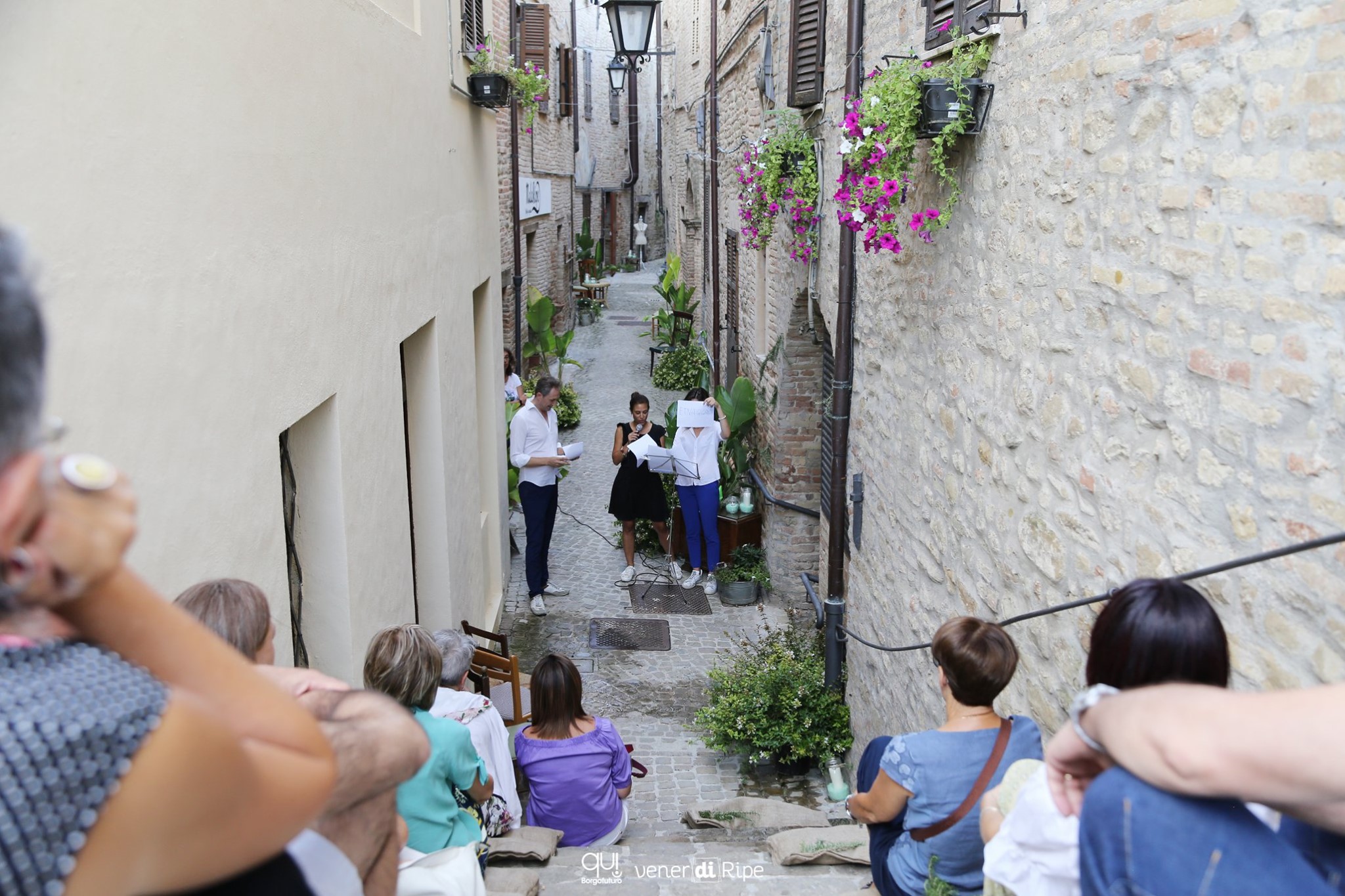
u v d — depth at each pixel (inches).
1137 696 50.6
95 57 87.0
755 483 413.4
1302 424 88.0
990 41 162.7
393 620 192.7
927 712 197.0
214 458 111.8
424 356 239.6
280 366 133.3
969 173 173.0
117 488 32.7
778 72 363.9
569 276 902.4
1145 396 115.0
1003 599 159.2
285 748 36.9
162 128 99.7
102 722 30.1
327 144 154.6
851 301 259.6
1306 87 86.6
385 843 68.1
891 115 163.3
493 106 290.4
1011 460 155.2
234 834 33.6
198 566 107.7
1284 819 56.8
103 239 88.0
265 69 128.6
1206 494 103.3
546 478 355.6
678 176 959.6
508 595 372.5
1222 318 99.9
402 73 204.4
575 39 869.8
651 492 382.3
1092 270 127.4
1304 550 82.9
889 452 229.0
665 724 289.1
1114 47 120.3
